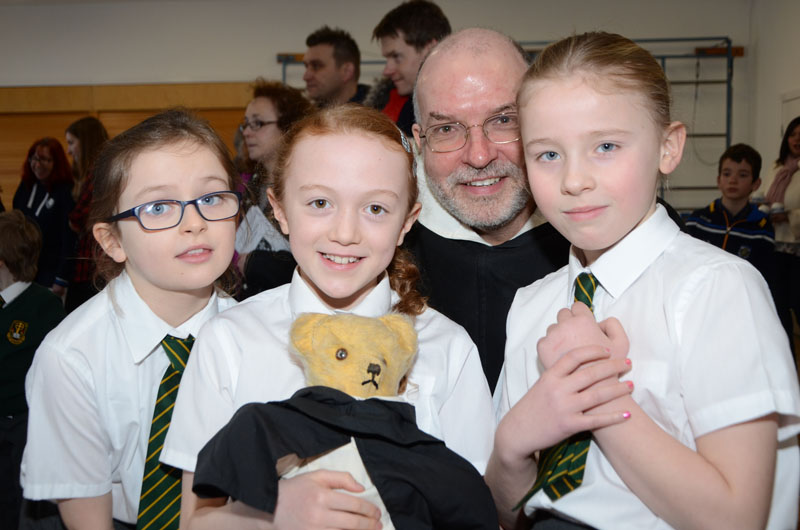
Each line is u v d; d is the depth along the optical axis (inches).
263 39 247.4
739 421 35.8
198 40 248.8
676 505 36.2
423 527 37.0
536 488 41.4
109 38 250.5
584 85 40.0
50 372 50.3
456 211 62.2
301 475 37.6
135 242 49.9
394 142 46.4
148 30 249.8
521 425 39.9
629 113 40.1
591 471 41.4
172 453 44.9
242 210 57.7
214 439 37.4
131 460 52.9
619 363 38.3
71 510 51.2
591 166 40.7
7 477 72.9
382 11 243.8
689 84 237.1
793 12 210.4
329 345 39.5
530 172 43.4
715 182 236.4
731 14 236.4
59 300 92.4
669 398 39.7
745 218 157.5
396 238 47.2
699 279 40.2
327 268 45.6
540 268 63.1
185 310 53.2
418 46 123.3
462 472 38.8
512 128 58.3
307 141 45.7
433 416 47.6
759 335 37.0
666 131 42.9
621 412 37.5
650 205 43.1
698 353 38.2
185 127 51.9
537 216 63.7
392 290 52.5
